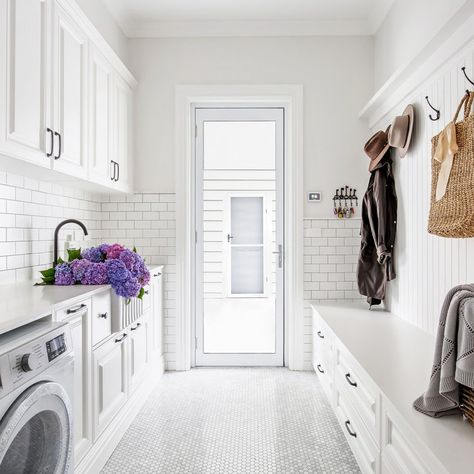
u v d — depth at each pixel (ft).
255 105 11.32
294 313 10.96
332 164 10.93
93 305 6.16
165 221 10.94
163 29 10.81
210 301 11.40
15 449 4.16
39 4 5.81
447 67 6.50
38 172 6.67
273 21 10.66
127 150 10.34
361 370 5.70
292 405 8.73
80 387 5.76
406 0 8.57
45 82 5.96
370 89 10.91
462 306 3.90
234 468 6.43
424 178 7.44
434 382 4.13
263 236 11.49
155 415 8.27
